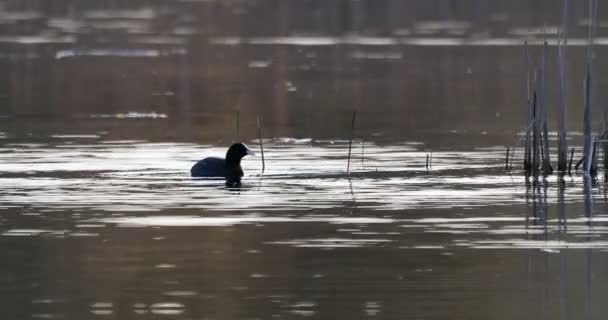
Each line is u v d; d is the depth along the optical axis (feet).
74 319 168.76
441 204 260.01
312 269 199.11
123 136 384.06
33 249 213.46
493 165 320.70
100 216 244.63
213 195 271.28
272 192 275.80
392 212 249.96
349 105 475.31
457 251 212.84
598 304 177.37
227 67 622.13
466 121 422.82
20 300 178.81
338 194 272.72
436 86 539.70
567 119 428.56
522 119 426.92
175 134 392.27
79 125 413.59
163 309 174.09
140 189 279.08
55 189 278.87
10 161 323.98
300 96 508.53
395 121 424.46
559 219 242.58
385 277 193.57
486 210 253.03
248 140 378.53
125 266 200.64
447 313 173.37
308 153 344.28
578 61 606.96
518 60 633.20
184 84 552.00
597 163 317.63
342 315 171.94
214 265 201.16
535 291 185.26
